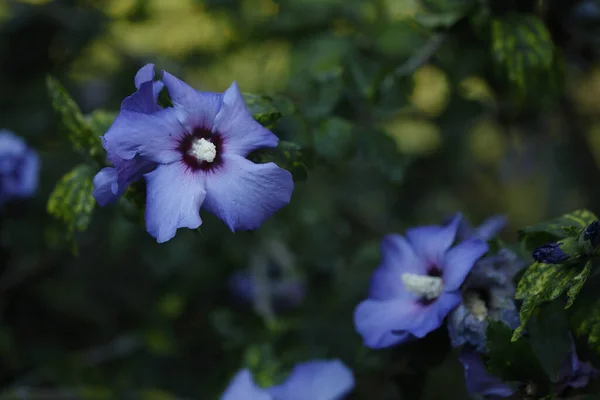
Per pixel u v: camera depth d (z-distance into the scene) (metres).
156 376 1.15
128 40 1.29
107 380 1.12
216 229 1.13
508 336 0.82
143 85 0.80
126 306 1.22
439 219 1.51
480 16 0.94
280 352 1.02
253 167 0.80
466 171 1.43
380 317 0.85
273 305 1.14
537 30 0.93
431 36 1.00
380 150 0.96
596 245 0.79
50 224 1.14
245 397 0.90
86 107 1.24
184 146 0.81
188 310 1.19
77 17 1.19
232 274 1.18
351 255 1.25
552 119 1.25
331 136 0.94
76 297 1.21
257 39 1.22
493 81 1.00
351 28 1.09
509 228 1.40
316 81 0.98
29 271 1.17
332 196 1.28
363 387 0.98
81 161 1.16
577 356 0.83
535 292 0.80
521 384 0.82
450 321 0.83
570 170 1.32
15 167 1.07
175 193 0.80
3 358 1.14
